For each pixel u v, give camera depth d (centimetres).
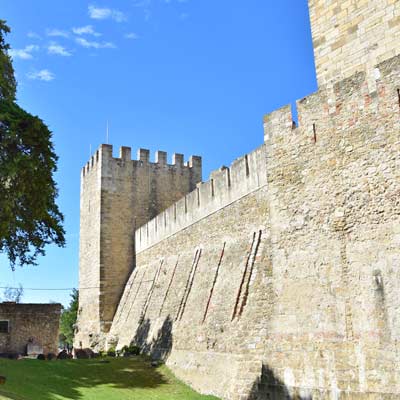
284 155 1662
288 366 1481
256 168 2183
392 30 1412
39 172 2031
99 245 3891
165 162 4319
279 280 1586
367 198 1366
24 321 3306
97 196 4038
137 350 2872
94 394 1900
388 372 1220
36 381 1978
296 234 1562
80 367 2450
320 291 1441
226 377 1844
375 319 1277
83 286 4159
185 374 2192
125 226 4006
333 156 1489
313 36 1642
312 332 1432
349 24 1530
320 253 1469
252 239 2130
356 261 1360
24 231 2266
